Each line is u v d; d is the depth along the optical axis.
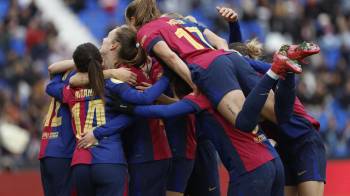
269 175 21.47
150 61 24.16
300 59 20.30
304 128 23.86
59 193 24.22
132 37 23.73
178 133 24.64
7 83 58.38
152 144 23.69
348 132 55.84
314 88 59.41
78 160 22.77
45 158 24.34
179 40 22.62
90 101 23.14
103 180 22.55
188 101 22.02
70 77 23.92
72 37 73.75
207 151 25.38
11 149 48.12
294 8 71.62
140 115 22.41
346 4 73.25
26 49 63.81
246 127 20.80
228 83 21.50
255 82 22.06
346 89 62.31
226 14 25.45
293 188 24.52
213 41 24.19
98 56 23.20
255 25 70.19
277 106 21.55
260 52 25.02
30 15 68.12
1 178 40.62
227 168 21.94
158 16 23.75
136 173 23.69
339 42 69.12
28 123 50.94
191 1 74.19
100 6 77.25
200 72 21.77
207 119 21.95
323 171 24.02
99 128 22.77
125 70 23.23
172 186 24.67
